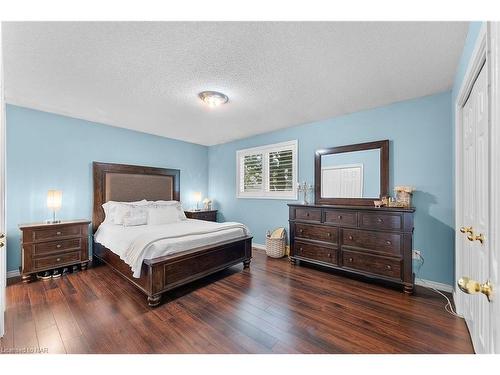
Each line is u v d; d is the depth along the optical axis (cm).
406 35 164
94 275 302
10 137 296
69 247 307
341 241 302
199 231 295
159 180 450
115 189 387
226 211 514
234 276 302
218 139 490
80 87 246
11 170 297
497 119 61
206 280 288
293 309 217
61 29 157
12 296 240
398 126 291
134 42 172
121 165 395
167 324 192
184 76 223
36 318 199
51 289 258
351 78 229
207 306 223
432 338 173
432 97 267
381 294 248
